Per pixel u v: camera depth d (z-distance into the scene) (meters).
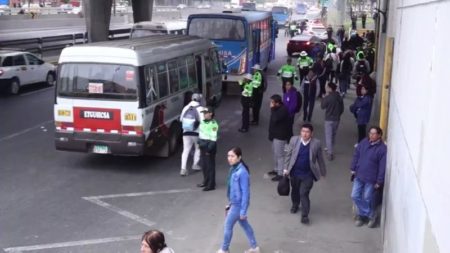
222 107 20.34
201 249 8.16
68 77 11.95
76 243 8.39
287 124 11.38
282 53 41.53
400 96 6.70
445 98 2.83
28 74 23.27
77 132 12.04
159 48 12.97
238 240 8.43
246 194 7.59
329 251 8.02
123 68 11.70
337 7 63.59
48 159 13.20
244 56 22.27
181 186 11.27
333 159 13.16
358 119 13.52
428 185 3.29
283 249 8.08
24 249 8.15
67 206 10.02
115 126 11.84
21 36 37.09
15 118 17.81
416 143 4.22
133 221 9.33
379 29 19.48
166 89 13.13
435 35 3.49
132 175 12.04
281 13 72.44
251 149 14.34
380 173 8.56
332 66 22.36
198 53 15.87
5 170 12.20
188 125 11.86
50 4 96.75
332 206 9.99
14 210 9.76
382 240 8.05
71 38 36.31
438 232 2.75
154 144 12.57
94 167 12.61
